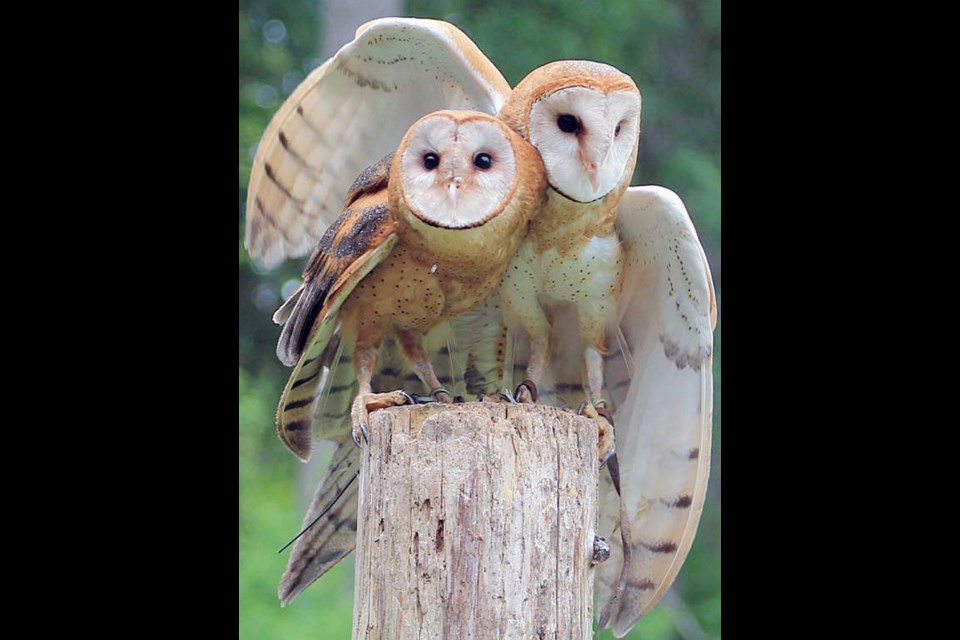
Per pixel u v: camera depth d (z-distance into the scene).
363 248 8.44
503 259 8.52
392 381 9.30
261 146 9.90
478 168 8.32
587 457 7.96
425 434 7.71
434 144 8.33
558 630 7.62
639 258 9.12
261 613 20.17
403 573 7.59
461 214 8.26
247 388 23.56
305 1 26.50
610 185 8.51
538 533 7.65
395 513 7.68
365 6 23.94
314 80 9.72
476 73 9.29
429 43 9.30
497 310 9.19
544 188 8.53
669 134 26.23
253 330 23.97
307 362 8.79
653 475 9.41
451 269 8.48
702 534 25.48
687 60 26.64
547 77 8.48
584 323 9.16
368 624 7.67
